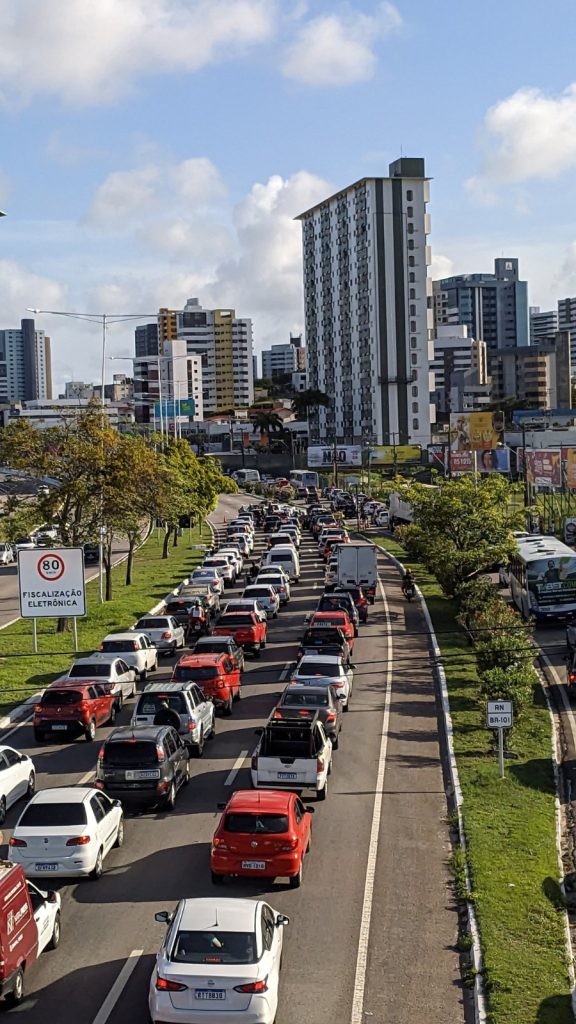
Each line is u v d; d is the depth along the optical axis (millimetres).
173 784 23266
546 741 28469
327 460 157750
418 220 175000
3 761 23531
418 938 16469
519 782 24391
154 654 39000
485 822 21453
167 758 23000
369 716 31922
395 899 18047
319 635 37344
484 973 14820
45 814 18812
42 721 29312
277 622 49969
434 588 59875
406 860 19938
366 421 180500
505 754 26906
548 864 19203
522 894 17672
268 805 18609
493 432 113938
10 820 22766
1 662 40562
